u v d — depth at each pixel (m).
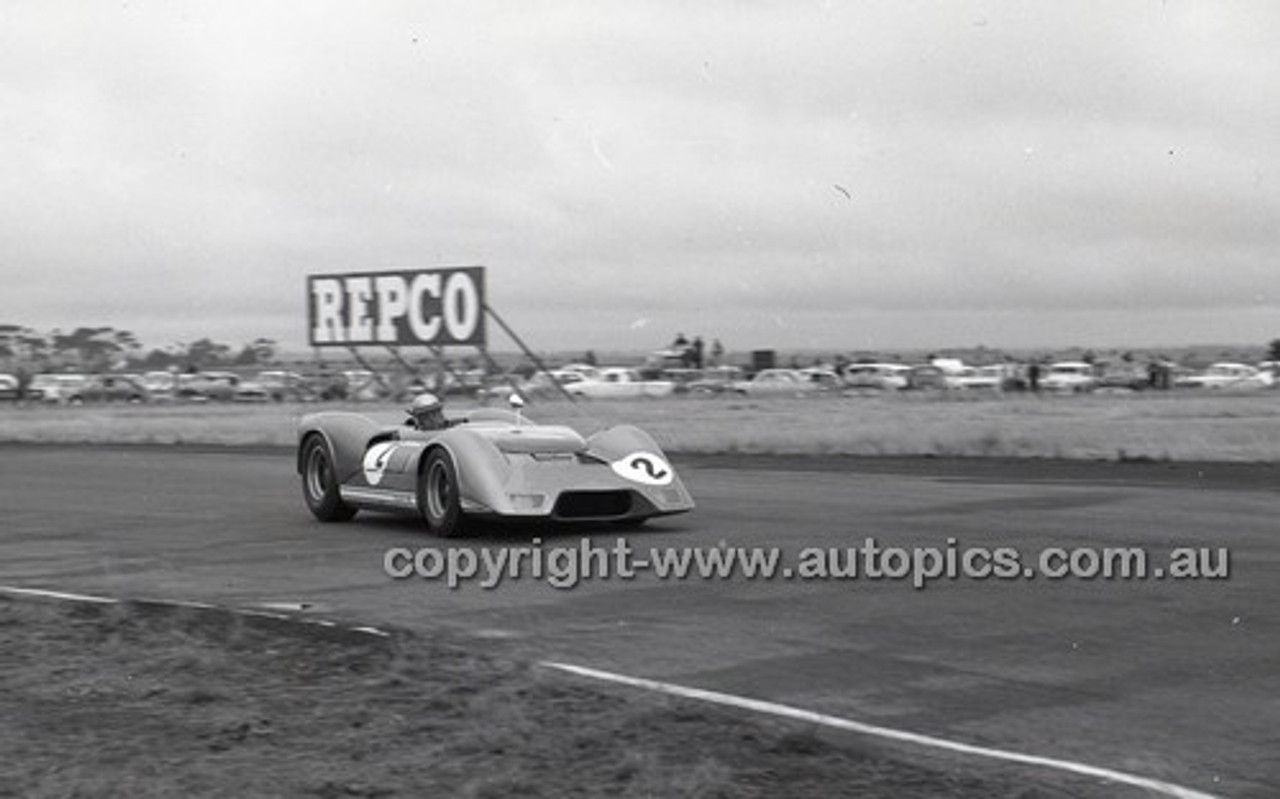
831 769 5.35
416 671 6.96
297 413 44.91
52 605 8.98
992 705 6.42
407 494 12.78
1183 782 5.25
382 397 56.31
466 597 9.39
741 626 8.30
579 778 5.20
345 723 6.00
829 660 7.38
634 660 7.41
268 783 5.16
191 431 34.25
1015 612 8.63
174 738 5.80
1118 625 8.19
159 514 15.15
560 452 12.29
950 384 66.06
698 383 66.12
